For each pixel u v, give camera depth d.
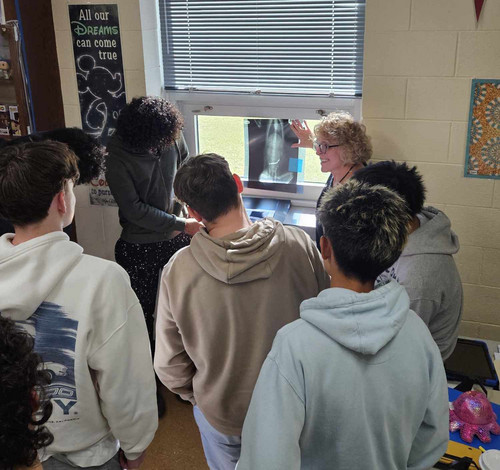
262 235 1.70
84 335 1.48
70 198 1.59
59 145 1.58
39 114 3.29
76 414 1.53
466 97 2.71
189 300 1.72
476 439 1.88
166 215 2.87
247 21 3.11
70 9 3.11
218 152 3.45
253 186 3.47
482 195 2.84
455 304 1.94
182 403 3.09
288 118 3.24
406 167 1.86
